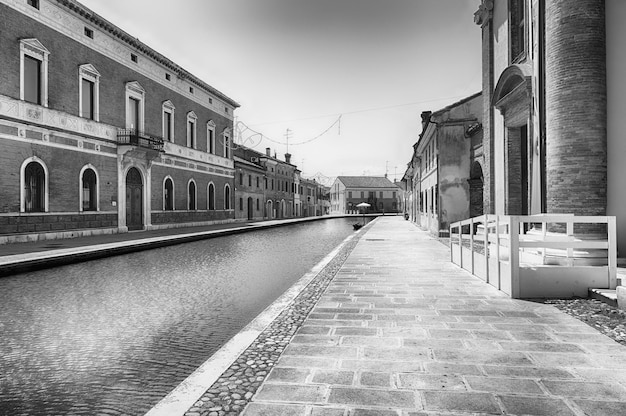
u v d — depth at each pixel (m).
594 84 7.33
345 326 4.68
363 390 3.02
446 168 19.67
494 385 3.08
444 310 5.36
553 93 7.72
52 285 8.50
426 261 10.59
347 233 26.55
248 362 3.59
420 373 3.32
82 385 3.63
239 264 11.72
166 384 3.65
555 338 4.16
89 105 20.77
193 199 31.11
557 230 7.62
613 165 7.39
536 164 8.77
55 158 18.28
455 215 19.58
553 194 7.72
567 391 2.97
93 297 7.30
